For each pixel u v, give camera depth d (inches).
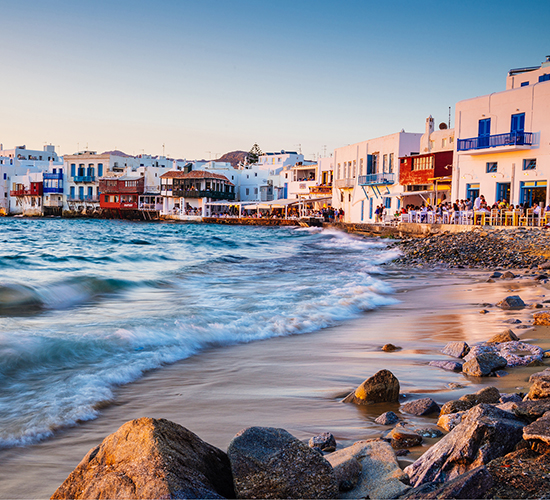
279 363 305.0
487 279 727.7
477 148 1530.5
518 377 253.9
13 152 4923.7
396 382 228.8
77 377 263.6
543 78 1605.6
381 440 163.3
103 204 3998.5
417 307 516.7
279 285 669.9
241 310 475.2
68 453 180.4
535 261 900.6
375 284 668.1
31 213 4372.5
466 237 1201.4
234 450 130.1
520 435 138.7
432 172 1808.6
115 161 4168.3
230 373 283.3
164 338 352.5
